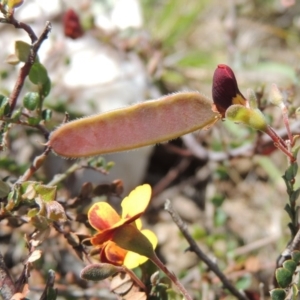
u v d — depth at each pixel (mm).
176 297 150
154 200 252
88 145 135
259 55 303
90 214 138
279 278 138
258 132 198
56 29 259
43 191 139
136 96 248
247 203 254
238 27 317
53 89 241
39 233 140
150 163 267
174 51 303
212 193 244
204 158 223
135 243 136
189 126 134
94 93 245
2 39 254
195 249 155
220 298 182
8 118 148
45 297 140
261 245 217
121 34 264
